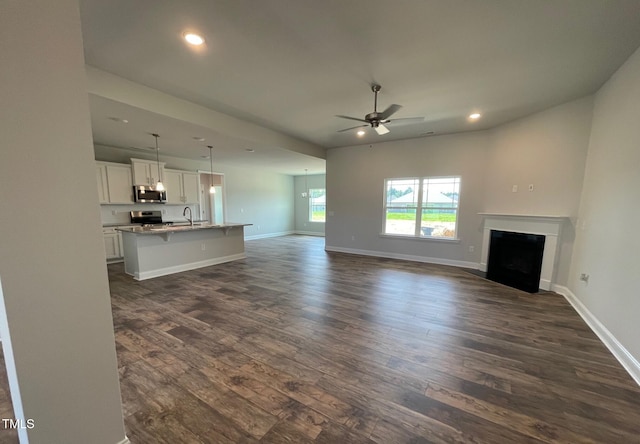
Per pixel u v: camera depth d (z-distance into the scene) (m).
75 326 1.16
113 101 2.90
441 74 2.84
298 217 11.16
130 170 5.91
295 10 1.89
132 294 3.73
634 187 2.27
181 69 2.73
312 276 4.67
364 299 3.55
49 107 1.03
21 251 1.00
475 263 5.21
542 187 3.99
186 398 1.76
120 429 1.34
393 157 6.02
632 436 1.47
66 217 1.10
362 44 2.30
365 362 2.16
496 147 4.72
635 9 1.85
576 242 3.56
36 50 0.99
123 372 2.02
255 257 6.33
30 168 1.00
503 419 1.59
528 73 2.83
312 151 6.43
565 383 1.91
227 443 1.43
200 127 3.95
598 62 2.60
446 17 1.96
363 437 1.47
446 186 5.52
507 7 1.85
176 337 2.54
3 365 2.10
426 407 1.68
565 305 3.37
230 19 1.97
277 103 3.69
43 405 1.09
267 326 2.78
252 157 6.80
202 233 5.39
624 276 2.29
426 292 3.83
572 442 1.44
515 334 2.62
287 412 1.64
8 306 0.98
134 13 1.89
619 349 2.23
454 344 2.43
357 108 3.88
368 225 6.50
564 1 1.79
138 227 5.09
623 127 2.56
